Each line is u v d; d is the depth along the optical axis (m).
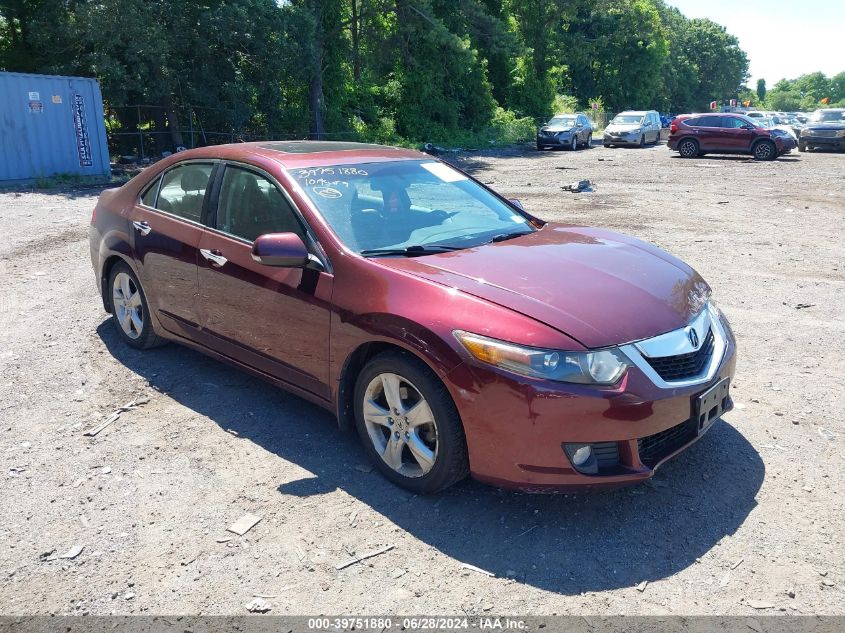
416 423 3.32
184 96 24.42
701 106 108.75
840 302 6.61
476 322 3.09
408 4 32.88
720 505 3.30
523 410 2.95
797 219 11.70
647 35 61.19
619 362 2.99
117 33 21.39
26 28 24.00
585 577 2.82
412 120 35.31
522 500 3.38
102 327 5.88
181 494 3.42
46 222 11.39
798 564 2.87
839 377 4.80
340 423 3.72
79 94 18.08
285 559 2.94
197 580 2.81
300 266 3.60
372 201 4.07
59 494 3.42
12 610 2.65
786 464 3.66
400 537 3.09
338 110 31.28
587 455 3.01
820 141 28.55
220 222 4.32
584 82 63.47
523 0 45.81
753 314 6.27
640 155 29.16
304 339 3.76
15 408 4.35
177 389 4.65
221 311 4.27
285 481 3.54
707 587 2.74
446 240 3.96
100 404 4.42
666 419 3.06
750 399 4.46
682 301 3.46
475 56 34.22
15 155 17.03
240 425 4.15
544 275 3.43
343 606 2.67
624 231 10.60
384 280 3.43
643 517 3.23
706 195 15.09
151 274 4.80
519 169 22.89
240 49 24.92
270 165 4.14
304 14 25.77
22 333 5.71
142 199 5.01
